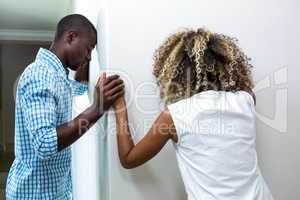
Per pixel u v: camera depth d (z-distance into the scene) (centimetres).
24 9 360
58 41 133
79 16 134
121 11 126
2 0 339
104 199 141
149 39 129
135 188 130
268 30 141
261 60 141
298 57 145
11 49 456
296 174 147
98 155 155
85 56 134
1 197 331
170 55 115
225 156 107
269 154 144
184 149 110
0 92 457
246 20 139
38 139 106
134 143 128
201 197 105
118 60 127
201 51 111
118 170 128
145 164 130
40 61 123
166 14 130
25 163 130
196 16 134
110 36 126
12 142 459
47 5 351
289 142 146
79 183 198
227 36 128
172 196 133
